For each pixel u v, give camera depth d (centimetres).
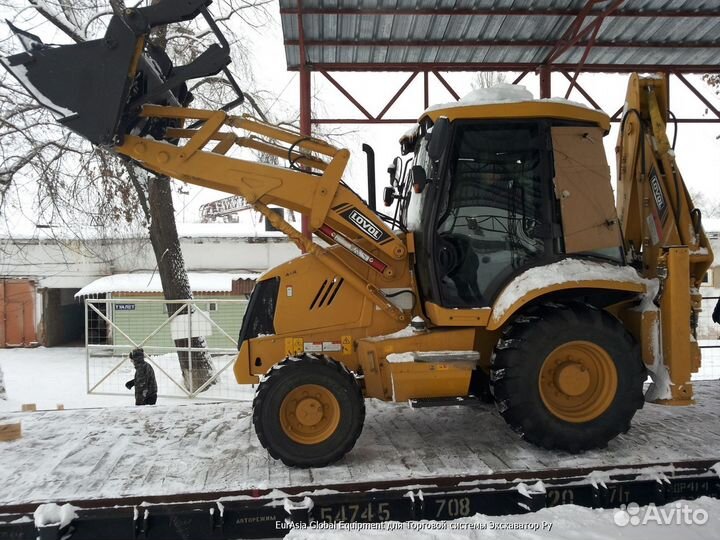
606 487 325
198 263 1627
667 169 391
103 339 1222
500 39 827
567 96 855
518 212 374
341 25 775
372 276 393
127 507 303
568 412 362
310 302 391
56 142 919
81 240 1052
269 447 346
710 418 434
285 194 382
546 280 351
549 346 348
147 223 991
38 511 294
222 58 386
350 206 382
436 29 793
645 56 893
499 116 363
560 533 294
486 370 398
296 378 349
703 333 1061
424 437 403
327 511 314
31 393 1023
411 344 367
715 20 784
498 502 321
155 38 893
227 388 827
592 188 375
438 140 342
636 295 379
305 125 844
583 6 746
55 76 367
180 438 408
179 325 841
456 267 371
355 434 352
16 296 1633
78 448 388
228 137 414
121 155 398
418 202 400
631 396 356
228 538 309
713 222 1641
